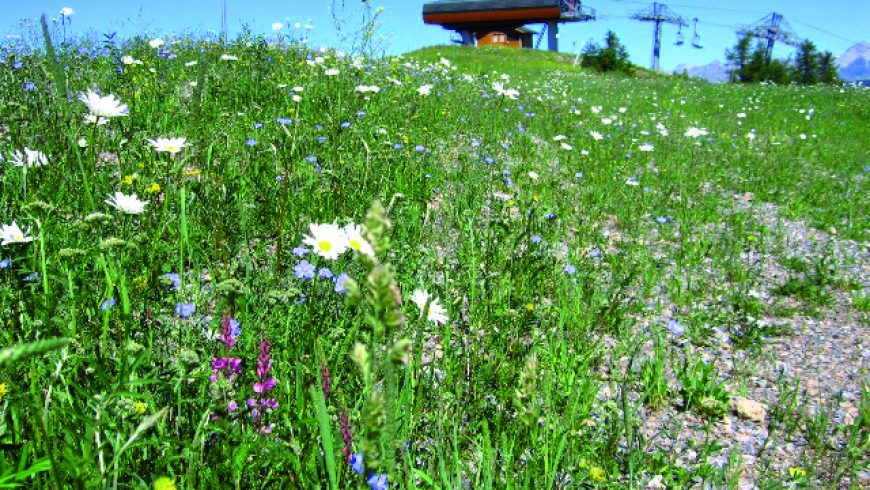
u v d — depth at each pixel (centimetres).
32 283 254
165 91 750
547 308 397
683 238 615
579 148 977
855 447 285
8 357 73
